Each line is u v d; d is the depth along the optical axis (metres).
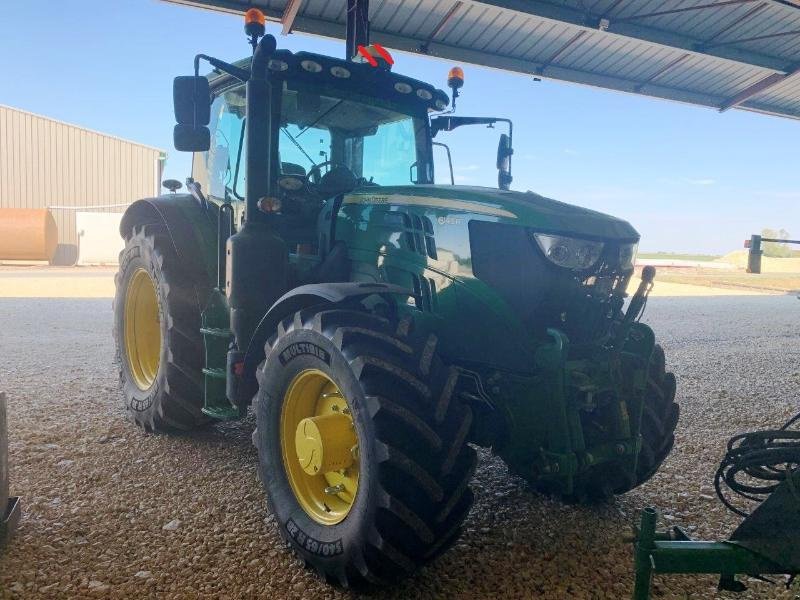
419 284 3.00
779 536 1.97
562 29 8.48
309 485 2.75
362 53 3.64
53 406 4.76
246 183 3.30
